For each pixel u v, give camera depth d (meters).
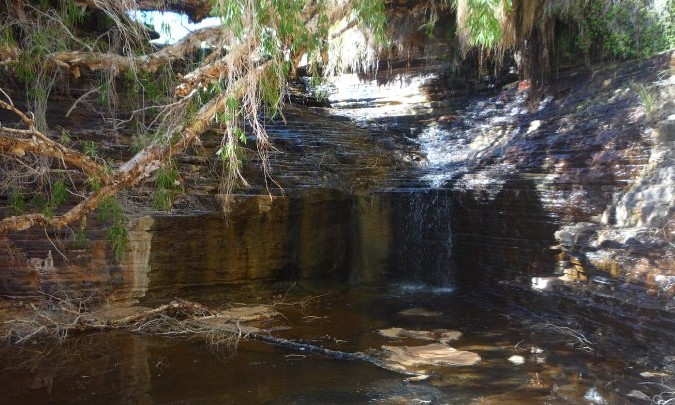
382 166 11.73
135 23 7.23
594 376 5.48
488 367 5.85
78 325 6.97
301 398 5.03
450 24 11.85
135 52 7.41
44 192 7.60
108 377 5.48
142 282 8.02
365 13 5.53
